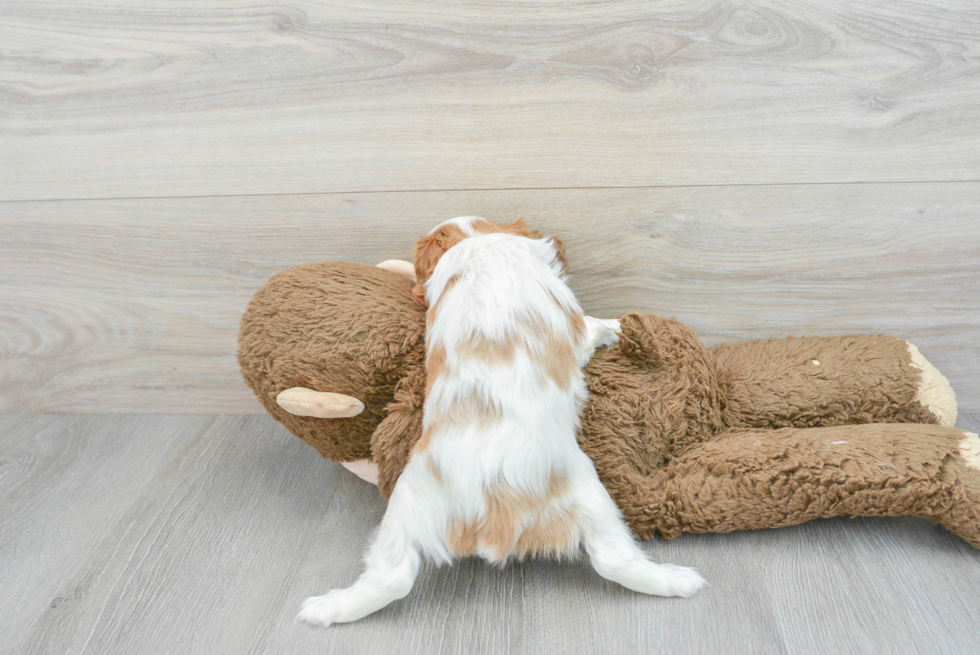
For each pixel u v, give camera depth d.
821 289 1.39
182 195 1.40
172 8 1.28
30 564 1.17
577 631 1.00
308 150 1.35
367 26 1.26
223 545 1.20
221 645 1.01
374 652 0.98
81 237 1.45
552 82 1.27
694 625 1.00
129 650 1.00
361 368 1.14
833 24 1.21
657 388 1.19
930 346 1.42
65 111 1.36
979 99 1.24
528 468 1.00
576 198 1.34
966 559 1.09
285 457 1.44
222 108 1.33
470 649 0.98
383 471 1.13
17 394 1.61
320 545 1.19
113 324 1.53
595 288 1.41
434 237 1.18
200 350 1.54
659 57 1.24
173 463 1.43
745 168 1.31
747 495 1.11
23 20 1.30
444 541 1.02
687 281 1.40
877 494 1.07
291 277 1.22
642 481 1.15
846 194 1.31
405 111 1.31
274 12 1.26
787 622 1.00
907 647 0.95
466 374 1.03
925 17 1.20
